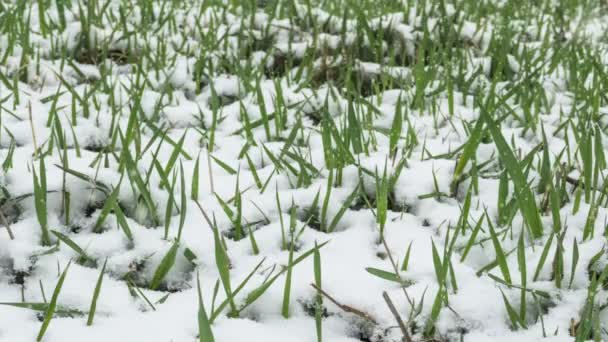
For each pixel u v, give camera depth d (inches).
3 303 32.0
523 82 49.1
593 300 31.9
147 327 32.4
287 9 69.6
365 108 48.7
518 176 35.7
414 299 33.8
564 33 67.2
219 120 46.5
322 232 37.7
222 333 32.3
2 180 38.8
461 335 31.5
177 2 69.6
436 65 55.4
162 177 38.1
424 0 62.8
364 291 34.2
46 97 47.2
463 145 41.7
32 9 65.1
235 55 57.7
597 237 36.4
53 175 39.1
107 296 33.9
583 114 45.8
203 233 37.2
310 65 53.4
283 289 34.2
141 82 51.1
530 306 33.7
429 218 38.5
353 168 41.1
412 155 43.1
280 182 40.6
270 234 37.2
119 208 36.1
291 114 48.1
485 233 37.2
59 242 35.7
